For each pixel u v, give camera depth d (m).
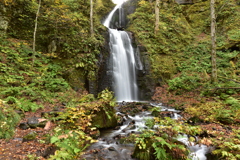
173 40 18.08
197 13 23.70
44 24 13.63
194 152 4.40
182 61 16.41
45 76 10.20
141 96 14.39
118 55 14.71
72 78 11.27
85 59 12.15
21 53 10.86
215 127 6.02
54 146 3.94
